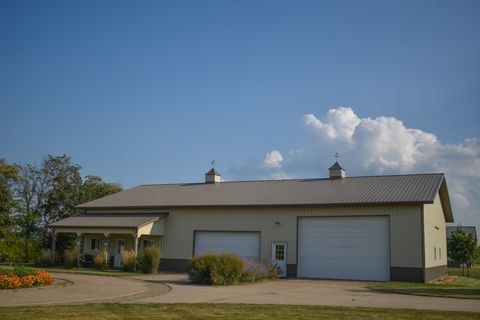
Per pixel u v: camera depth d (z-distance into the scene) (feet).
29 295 50.08
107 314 37.65
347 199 87.81
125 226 98.43
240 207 96.48
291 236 91.50
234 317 37.29
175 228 103.71
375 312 40.63
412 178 94.94
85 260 107.86
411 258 80.48
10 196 111.14
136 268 93.56
